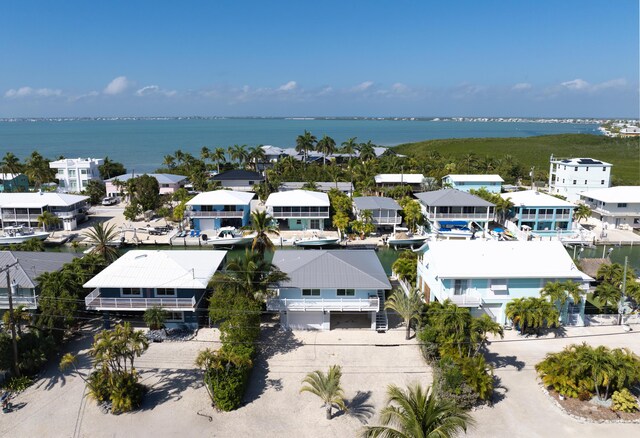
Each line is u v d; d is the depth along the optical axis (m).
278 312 43.06
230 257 65.19
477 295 40.19
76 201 80.19
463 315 33.78
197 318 41.00
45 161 117.38
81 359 36.25
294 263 43.53
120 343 30.31
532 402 30.83
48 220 74.69
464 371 30.52
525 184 123.06
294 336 39.88
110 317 42.38
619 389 30.45
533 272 40.34
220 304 36.31
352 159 126.19
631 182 110.56
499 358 36.09
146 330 40.47
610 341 38.66
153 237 74.00
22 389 32.34
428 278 45.12
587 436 27.62
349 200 83.06
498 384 32.78
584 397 30.48
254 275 37.84
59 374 34.25
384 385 32.94
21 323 38.28
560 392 30.86
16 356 32.94
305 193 79.94
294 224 77.88
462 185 96.38
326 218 77.75
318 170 121.62
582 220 84.19
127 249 69.12
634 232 76.38
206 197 77.81
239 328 35.28
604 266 46.94
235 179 110.00
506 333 40.03
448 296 40.34
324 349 37.78
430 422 20.75
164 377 33.94
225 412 30.17
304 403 31.06
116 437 27.94
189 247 70.31
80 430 28.53
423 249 46.94
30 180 115.38
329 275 40.72
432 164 132.00
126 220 85.38
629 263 63.41
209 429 28.61
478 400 30.94
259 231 53.00
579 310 41.66
